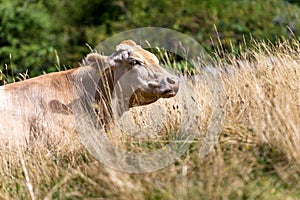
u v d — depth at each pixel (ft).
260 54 92.94
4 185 74.18
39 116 84.94
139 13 224.74
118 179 67.31
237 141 73.87
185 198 64.08
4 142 83.05
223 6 210.59
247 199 63.87
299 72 84.99
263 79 85.97
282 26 187.62
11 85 87.97
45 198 68.64
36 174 73.92
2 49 193.88
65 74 87.81
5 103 85.66
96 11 242.99
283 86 81.46
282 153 70.49
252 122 75.36
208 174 66.80
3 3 215.10
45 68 190.19
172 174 68.13
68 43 223.51
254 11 202.18
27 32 216.54
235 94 84.79
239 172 67.72
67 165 75.31
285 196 64.90
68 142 80.07
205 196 64.08
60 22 238.89
